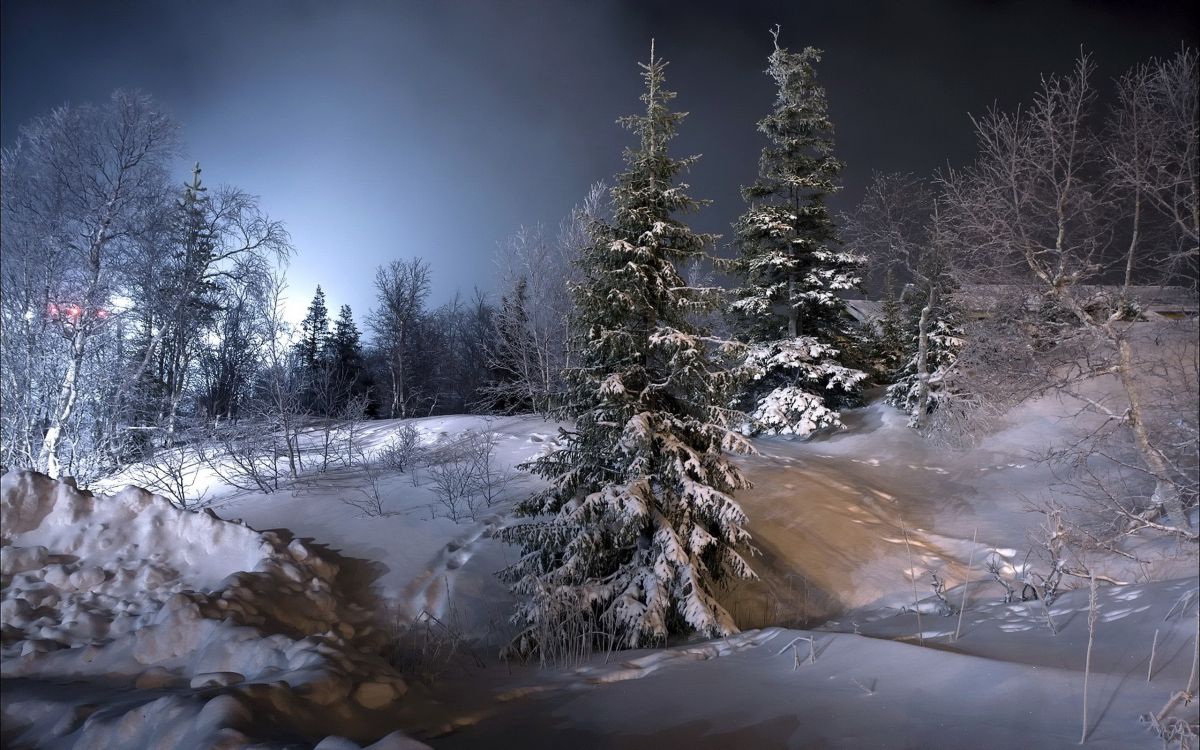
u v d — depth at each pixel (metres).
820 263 24.95
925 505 16.83
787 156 25.17
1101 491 11.65
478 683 6.33
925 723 4.73
